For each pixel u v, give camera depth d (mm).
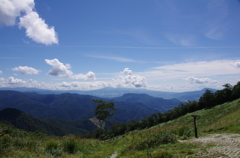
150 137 11062
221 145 8234
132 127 83625
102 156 10094
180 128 14125
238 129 12969
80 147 11625
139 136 15016
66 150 10203
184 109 72188
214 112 41344
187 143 9227
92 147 13070
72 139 12047
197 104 68250
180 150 7711
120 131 80125
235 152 6629
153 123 80062
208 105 63719
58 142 11086
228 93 56938
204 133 14336
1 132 12414
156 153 7430
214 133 13609
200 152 7078
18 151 8109
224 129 14766
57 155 8812
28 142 9969
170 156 6820
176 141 10352
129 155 8953
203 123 31344
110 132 85938
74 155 9586
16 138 10109
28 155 7766
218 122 21109
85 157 9664
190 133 13422
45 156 8031
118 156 9734
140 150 9656
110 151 11836
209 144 8789
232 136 10820
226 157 6113
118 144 15352
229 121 17766
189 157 6371
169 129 15234
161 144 9859
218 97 60219
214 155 6445
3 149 7887
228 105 42219
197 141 9969
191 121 41094
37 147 9625
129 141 14703
